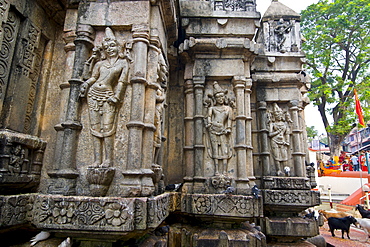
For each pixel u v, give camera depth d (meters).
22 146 3.74
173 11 4.88
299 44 8.64
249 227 6.06
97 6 4.23
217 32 6.62
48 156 4.31
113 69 3.90
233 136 6.16
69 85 4.14
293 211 7.40
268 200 7.16
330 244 8.34
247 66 6.62
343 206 13.75
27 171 3.85
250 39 6.80
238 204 5.35
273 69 8.27
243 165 5.90
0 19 3.56
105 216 3.25
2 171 3.31
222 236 5.09
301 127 8.45
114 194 3.61
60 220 3.29
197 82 6.35
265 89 8.17
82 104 3.98
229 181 5.76
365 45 18.69
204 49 6.40
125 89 3.95
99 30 4.24
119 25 4.13
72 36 4.32
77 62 4.02
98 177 3.55
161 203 3.98
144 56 4.00
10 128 3.79
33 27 4.33
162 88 4.91
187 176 6.03
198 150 6.04
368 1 18.06
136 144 3.68
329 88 18.92
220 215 5.36
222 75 6.37
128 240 3.79
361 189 14.51
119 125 3.85
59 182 3.63
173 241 5.43
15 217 3.27
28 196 3.52
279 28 8.72
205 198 5.46
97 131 3.78
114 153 3.76
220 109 6.21
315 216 7.79
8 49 3.82
